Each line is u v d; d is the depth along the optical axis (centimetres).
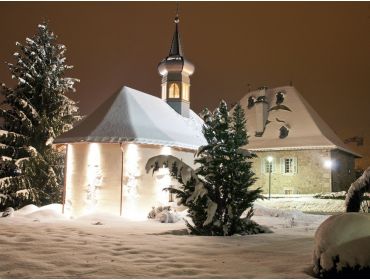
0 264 691
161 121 2367
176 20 2991
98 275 629
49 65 2695
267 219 1845
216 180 1181
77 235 1090
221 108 1245
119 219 1792
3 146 2430
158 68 2883
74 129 2164
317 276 611
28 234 1080
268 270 662
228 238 1066
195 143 2380
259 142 3884
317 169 3591
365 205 1009
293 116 3972
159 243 953
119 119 2141
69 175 2088
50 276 621
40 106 2628
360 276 570
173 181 2114
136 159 2038
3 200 2395
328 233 628
